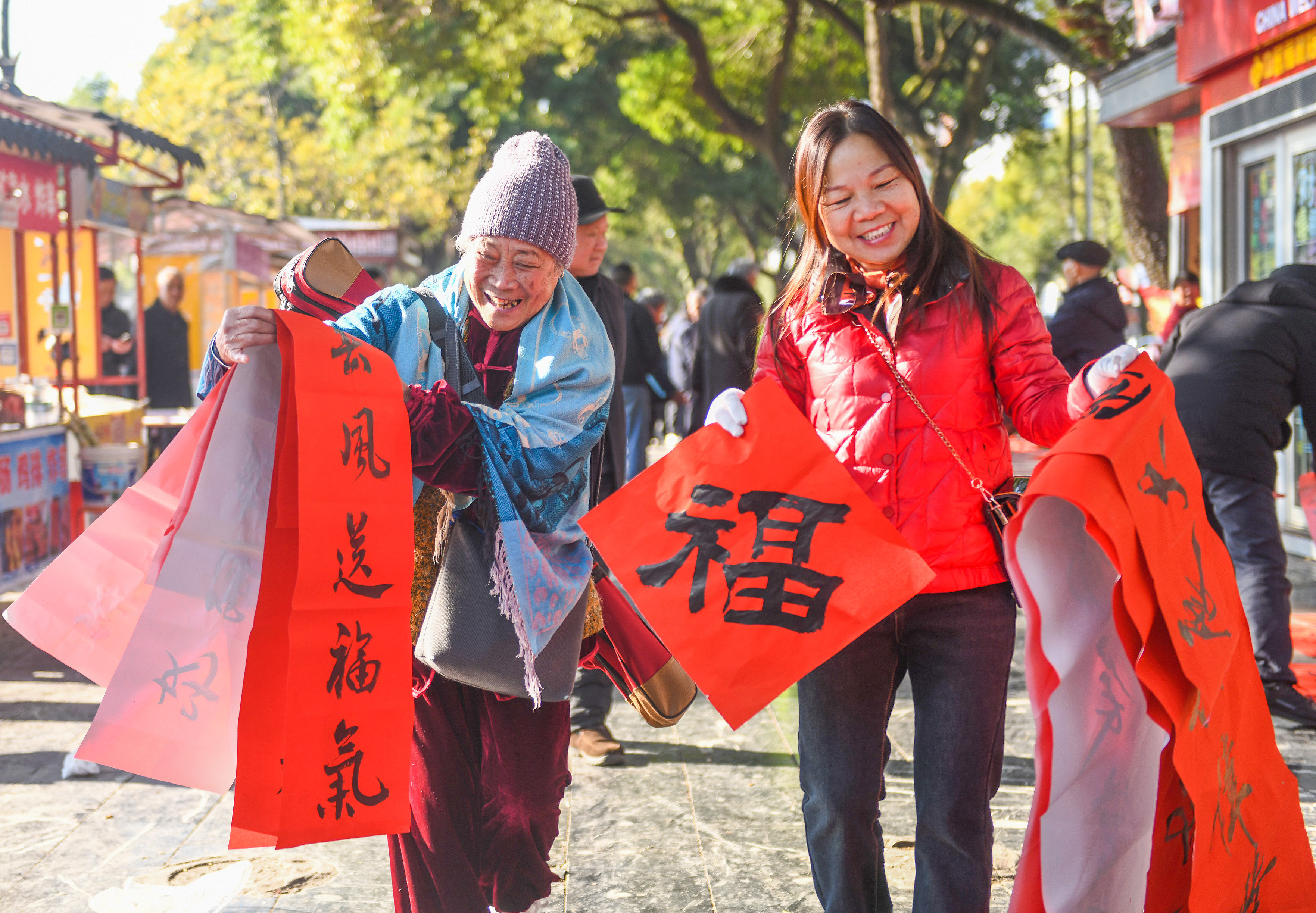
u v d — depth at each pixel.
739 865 3.32
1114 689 2.04
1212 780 2.06
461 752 2.48
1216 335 4.65
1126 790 2.04
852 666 2.40
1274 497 4.61
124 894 3.11
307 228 21.20
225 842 3.50
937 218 2.42
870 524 2.26
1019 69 25.36
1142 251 13.27
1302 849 2.38
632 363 8.52
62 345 7.80
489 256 2.35
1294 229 7.60
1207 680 2.02
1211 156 8.49
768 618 2.25
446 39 18.20
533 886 2.60
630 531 2.31
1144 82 10.39
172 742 2.15
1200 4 8.33
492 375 2.45
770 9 20.86
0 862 3.34
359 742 2.09
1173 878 2.05
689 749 4.40
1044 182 45.38
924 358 2.36
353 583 2.10
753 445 2.34
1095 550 2.08
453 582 2.33
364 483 2.12
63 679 5.38
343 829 2.07
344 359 2.14
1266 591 4.51
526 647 2.25
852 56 21.42
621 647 2.65
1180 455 2.17
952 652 2.36
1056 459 1.97
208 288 15.07
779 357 2.56
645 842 3.49
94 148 8.04
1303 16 7.01
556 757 2.51
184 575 2.16
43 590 2.31
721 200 31.75
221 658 2.18
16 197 7.52
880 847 2.49
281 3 19.80
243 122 31.34
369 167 28.92
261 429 2.19
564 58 26.59
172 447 2.29
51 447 6.97
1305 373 4.52
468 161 28.17
